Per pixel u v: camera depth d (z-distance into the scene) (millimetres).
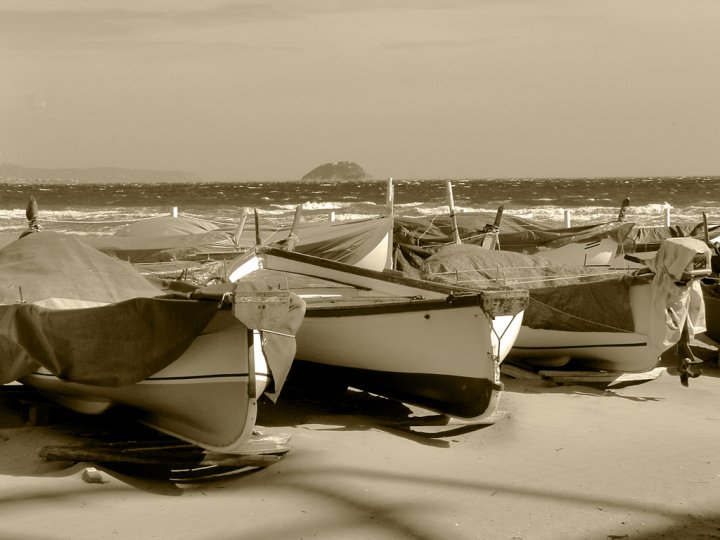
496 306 8734
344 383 10516
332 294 11234
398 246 15422
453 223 15500
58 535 6133
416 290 10164
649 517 6785
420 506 6895
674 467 8086
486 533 6387
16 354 8375
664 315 10992
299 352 10531
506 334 9836
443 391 9383
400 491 7242
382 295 10672
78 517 6477
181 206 75688
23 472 7484
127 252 15023
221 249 15219
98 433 8469
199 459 7660
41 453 7582
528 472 7918
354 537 6234
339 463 7938
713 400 11086
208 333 7574
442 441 9031
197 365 7680
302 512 6715
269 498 7039
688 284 10914
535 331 12031
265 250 11633
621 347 11781
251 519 6551
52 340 7719
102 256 9156
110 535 6164
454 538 6273
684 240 10930
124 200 90062
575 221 39625
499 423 9695
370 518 6609
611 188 117125
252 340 7363
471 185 146750
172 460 7582
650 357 11625
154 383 7918
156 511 6688
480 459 8352
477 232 16375
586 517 6758
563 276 12086
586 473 7898
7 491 6988
